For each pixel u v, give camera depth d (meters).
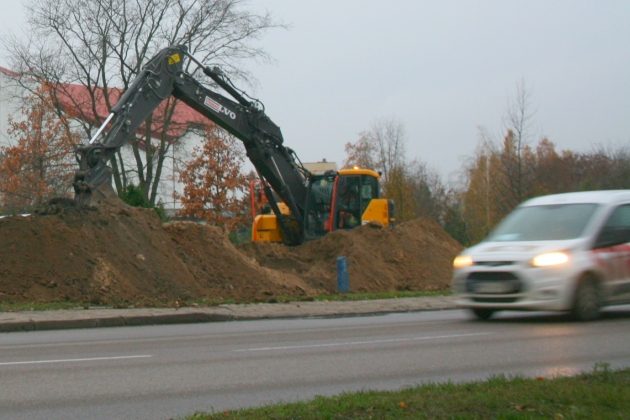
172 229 27.47
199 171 54.16
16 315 19.19
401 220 55.94
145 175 57.06
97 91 53.34
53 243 23.61
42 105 47.75
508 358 12.25
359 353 13.09
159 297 23.94
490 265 16.67
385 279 31.14
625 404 7.83
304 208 32.84
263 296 25.73
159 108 51.16
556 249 16.56
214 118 29.78
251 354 13.14
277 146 31.77
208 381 10.60
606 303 17.08
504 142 40.31
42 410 8.88
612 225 17.41
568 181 51.38
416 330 16.56
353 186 33.81
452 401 8.02
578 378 9.24
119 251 24.61
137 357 12.88
